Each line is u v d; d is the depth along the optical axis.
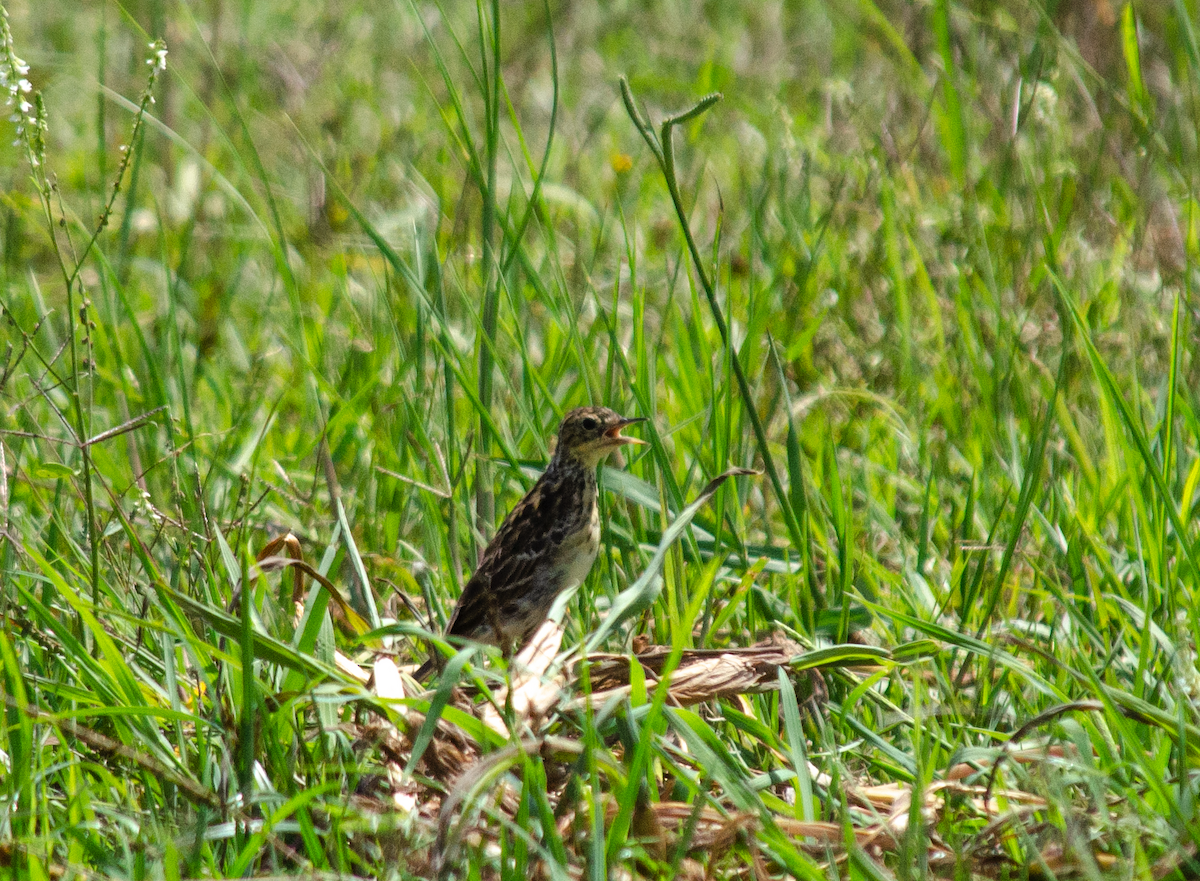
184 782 7.02
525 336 13.23
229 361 14.94
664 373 12.56
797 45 21.27
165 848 6.61
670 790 7.73
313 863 6.65
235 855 7.04
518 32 21.00
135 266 16.36
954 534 10.75
